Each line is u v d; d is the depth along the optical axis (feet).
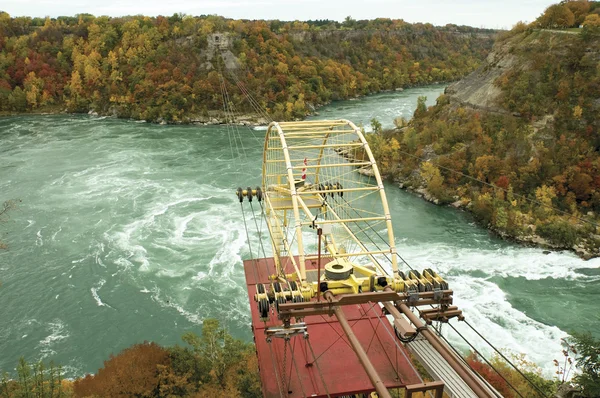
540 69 336.90
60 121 529.45
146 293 194.39
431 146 341.41
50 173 335.06
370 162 79.36
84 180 320.70
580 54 321.11
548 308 184.55
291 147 87.45
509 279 204.23
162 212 268.62
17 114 574.56
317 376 63.87
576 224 242.99
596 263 214.07
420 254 225.15
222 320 177.99
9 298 191.93
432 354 56.39
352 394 61.26
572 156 278.46
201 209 272.51
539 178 274.57
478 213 257.96
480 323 176.45
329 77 647.56
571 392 132.87
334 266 64.95
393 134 386.73
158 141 429.38
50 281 202.80
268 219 98.27
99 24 646.74
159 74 559.79
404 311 58.34
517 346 163.84
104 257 220.64
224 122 520.42
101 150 395.75
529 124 314.76
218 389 133.18
